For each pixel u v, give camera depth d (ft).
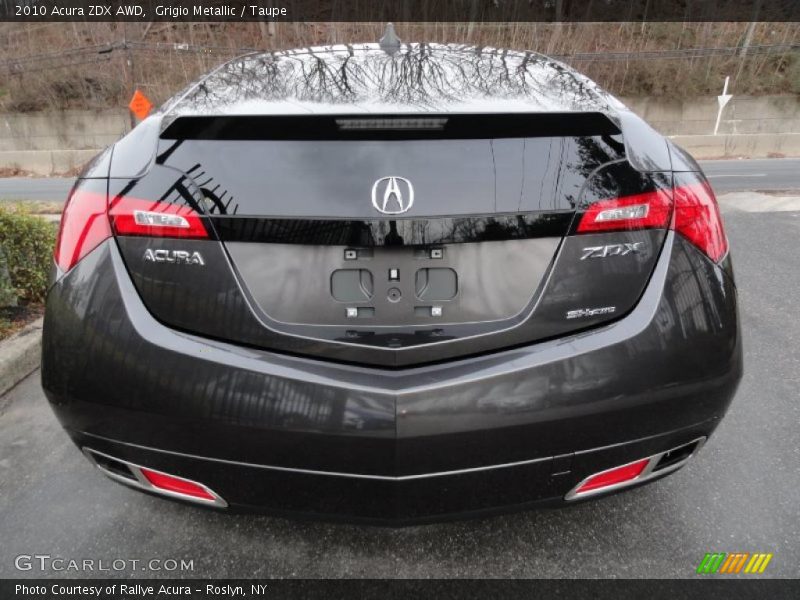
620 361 4.91
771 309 12.98
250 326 4.88
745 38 79.97
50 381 5.24
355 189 4.78
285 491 5.00
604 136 5.08
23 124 76.13
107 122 76.07
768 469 7.67
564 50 80.28
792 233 19.58
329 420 4.71
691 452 5.67
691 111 78.02
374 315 4.92
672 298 5.08
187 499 5.33
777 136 68.69
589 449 5.01
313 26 79.77
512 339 4.95
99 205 5.10
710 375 5.20
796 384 9.78
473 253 4.91
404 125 4.74
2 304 11.36
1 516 6.89
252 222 4.81
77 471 7.76
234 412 4.78
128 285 4.98
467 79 5.94
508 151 4.86
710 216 5.40
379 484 4.85
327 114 4.66
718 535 6.53
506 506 5.16
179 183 4.89
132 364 4.89
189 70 78.18
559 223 4.91
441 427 4.73
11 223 11.96
